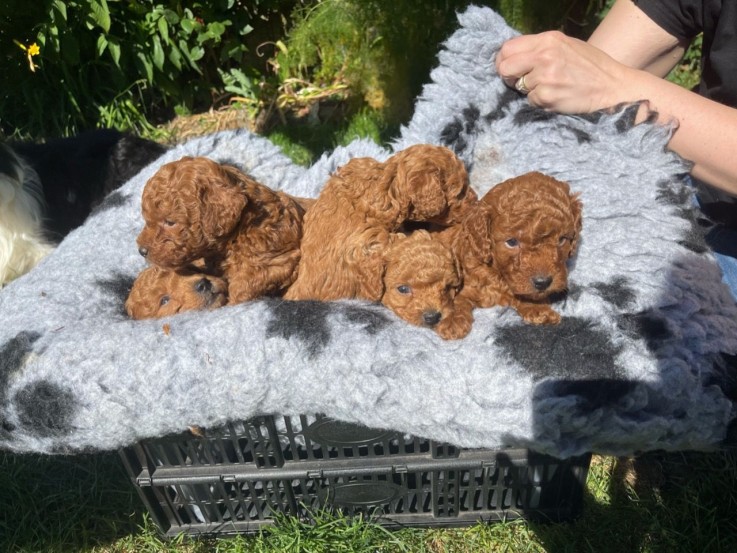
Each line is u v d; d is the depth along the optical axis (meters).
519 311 0.52
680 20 0.68
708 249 0.56
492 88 0.67
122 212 0.68
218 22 1.30
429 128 0.69
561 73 0.59
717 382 0.49
